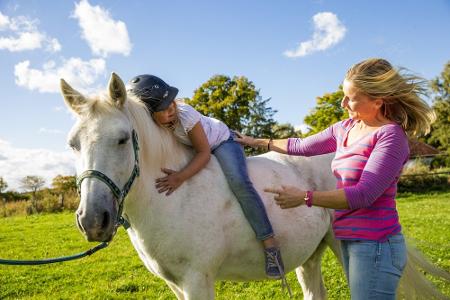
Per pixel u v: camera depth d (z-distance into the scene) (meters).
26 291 5.29
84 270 6.23
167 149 2.48
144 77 2.50
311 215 2.84
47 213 17.00
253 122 32.84
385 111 1.94
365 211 1.85
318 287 3.28
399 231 1.88
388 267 1.80
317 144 2.52
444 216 10.34
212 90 32.31
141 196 2.32
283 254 2.74
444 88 39.38
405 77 1.88
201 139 2.51
